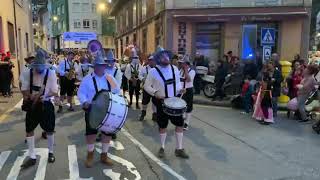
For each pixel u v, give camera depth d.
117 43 43.88
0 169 5.86
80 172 5.74
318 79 10.60
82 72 11.13
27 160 6.05
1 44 16.56
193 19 17.78
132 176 5.61
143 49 26.08
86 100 5.62
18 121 9.41
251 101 11.13
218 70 13.39
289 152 7.06
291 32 17.64
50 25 72.75
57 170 5.82
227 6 18.00
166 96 6.44
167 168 6.00
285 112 11.71
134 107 11.88
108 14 52.38
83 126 8.90
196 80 14.76
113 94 5.49
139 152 6.84
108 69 7.63
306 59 17.66
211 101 13.11
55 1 67.94
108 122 5.37
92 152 5.97
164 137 6.63
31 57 7.27
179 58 8.70
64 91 10.75
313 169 6.10
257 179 5.61
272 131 8.84
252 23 17.77
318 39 23.53
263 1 17.77
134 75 11.53
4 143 7.33
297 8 17.52
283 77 12.15
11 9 19.36
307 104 10.42
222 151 7.04
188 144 7.50
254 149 7.22
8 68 13.92
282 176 5.75
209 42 18.31
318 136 8.41
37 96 5.85
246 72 13.58
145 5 25.19
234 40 17.98
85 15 61.88
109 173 5.72
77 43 31.81
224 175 5.75
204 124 9.48
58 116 10.12
